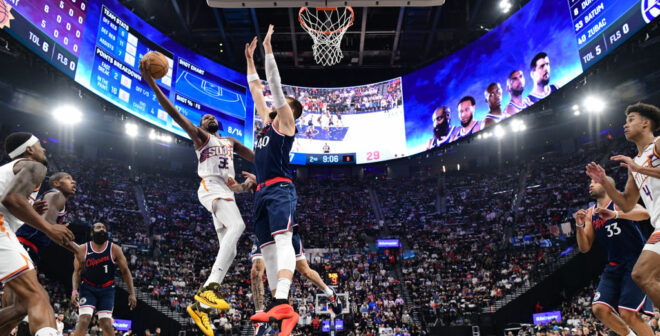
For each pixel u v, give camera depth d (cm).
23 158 407
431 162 4112
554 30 2223
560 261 2386
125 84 2258
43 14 1781
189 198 3512
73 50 1944
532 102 2328
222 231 479
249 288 2533
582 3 2045
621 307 496
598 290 525
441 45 3434
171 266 2578
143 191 3291
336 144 3112
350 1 1577
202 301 403
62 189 538
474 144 3812
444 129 2844
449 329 2184
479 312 2278
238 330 2155
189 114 2627
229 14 2920
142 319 2139
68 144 3356
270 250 414
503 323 2222
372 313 2309
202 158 474
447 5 2970
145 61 424
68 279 2138
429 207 3562
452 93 2853
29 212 363
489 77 2636
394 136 3056
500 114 2519
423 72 3062
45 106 2978
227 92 2862
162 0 2855
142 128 3103
